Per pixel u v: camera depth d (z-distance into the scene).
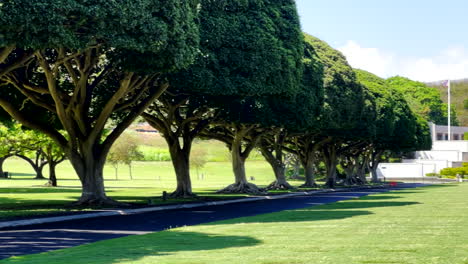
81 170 35.78
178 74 33.31
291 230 20.03
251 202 43.22
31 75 35.91
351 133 69.94
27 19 21.70
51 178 70.81
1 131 69.31
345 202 39.66
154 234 19.64
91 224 24.98
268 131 57.56
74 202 35.78
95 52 32.69
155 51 26.12
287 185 67.06
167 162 153.50
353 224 22.02
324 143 78.62
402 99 89.06
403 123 88.00
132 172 132.25
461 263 11.82
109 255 14.25
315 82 51.25
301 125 49.81
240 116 46.78
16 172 122.56
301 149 74.88
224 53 34.38
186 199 44.97
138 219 27.58
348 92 61.22
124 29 24.98
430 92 198.75
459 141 138.50
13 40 22.30
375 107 72.31
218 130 59.78
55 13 22.20
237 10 35.28
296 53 39.22
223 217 28.69
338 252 13.79
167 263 12.48
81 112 35.22
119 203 36.00
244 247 15.40
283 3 39.34
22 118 35.84
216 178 120.88
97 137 36.09
